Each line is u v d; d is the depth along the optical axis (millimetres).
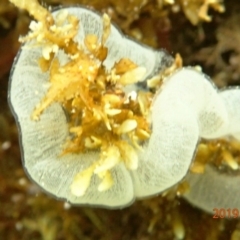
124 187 121
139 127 119
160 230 143
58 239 142
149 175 120
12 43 139
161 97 121
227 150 132
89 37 121
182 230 142
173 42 145
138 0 137
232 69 146
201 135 127
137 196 124
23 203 140
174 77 122
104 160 117
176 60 131
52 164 120
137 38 141
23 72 119
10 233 143
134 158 117
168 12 141
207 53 146
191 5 140
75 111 119
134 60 128
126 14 139
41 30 117
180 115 118
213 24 145
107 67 124
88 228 143
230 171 134
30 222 142
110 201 122
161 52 133
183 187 134
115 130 119
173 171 118
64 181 120
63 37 118
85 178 116
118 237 144
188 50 146
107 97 118
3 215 141
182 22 143
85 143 119
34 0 118
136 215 142
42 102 115
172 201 139
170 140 118
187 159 118
